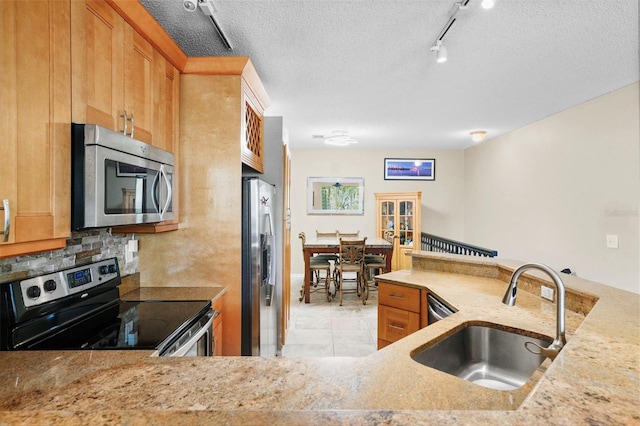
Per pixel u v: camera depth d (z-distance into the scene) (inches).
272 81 114.9
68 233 47.8
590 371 29.6
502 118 162.2
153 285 85.7
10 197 39.0
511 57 96.8
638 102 115.6
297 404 30.1
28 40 41.2
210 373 36.3
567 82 115.8
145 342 51.4
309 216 252.5
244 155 88.1
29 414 21.6
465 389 33.7
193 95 84.0
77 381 34.9
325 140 202.7
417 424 20.5
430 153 250.7
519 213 183.3
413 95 129.0
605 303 55.6
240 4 71.5
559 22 78.5
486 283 88.6
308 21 78.2
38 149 42.8
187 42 88.3
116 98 58.1
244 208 87.9
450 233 250.7
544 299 72.8
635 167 116.9
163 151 71.7
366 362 39.6
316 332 140.9
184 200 84.8
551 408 23.0
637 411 22.8
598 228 131.6
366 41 87.4
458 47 91.0
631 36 85.0
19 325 50.1
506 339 56.6
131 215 59.7
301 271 251.9
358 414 21.4
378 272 234.5
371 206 251.8
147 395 31.6
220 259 85.2
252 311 88.0
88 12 51.5
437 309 76.7
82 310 62.1
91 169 49.4
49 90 44.3
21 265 53.8
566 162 148.3
